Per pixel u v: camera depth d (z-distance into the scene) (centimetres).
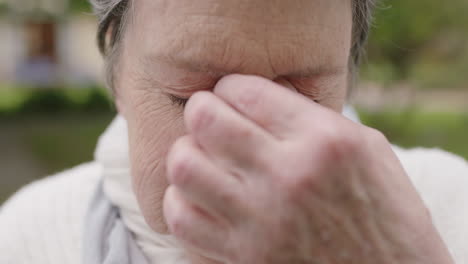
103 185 123
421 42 707
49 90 1252
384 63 729
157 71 77
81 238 123
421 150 151
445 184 133
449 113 968
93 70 1388
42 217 130
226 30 69
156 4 74
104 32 104
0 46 1334
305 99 56
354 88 129
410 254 60
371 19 104
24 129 1038
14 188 636
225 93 59
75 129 1041
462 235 123
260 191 55
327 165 52
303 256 57
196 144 58
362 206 56
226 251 60
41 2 1340
